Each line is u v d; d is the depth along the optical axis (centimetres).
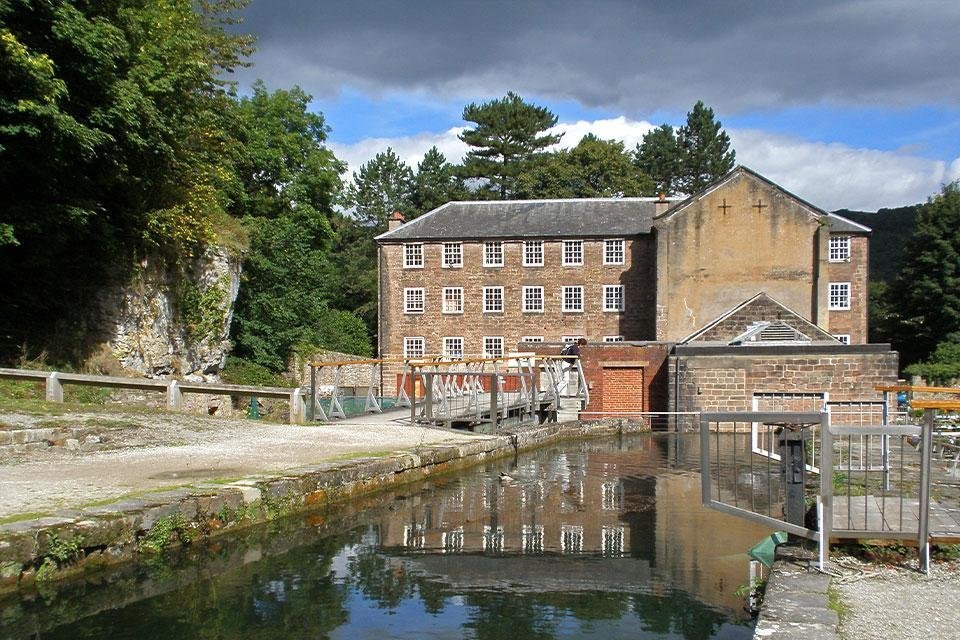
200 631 620
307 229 4000
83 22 1673
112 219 2128
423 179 7556
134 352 2189
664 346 2892
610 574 806
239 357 3338
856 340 4356
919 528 651
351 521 1051
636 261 4406
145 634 609
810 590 585
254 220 3494
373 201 7625
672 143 8631
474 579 781
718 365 2631
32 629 615
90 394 1891
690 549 913
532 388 2339
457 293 4556
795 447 739
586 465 1695
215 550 852
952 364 3969
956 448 1312
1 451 1066
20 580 647
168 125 2111
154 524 784
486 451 1659
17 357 1839
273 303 3509
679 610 690
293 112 3950
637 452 1977
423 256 4575
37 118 1566
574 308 4469
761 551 872
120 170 1942
